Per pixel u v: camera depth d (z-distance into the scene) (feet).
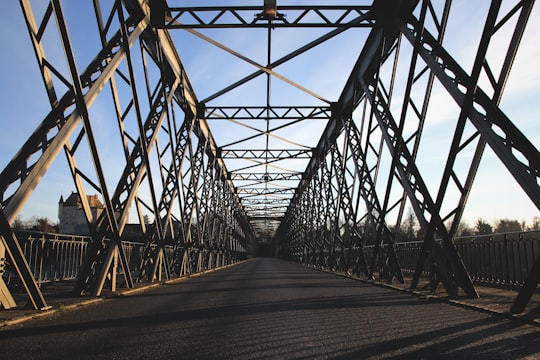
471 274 38.04
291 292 35.12
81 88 24.97
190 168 61.82
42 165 22.11
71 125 24.49
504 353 14.26
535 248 29.60
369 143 47.98
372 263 46.78
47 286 37.52
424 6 30.89
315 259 95.50
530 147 22.00
